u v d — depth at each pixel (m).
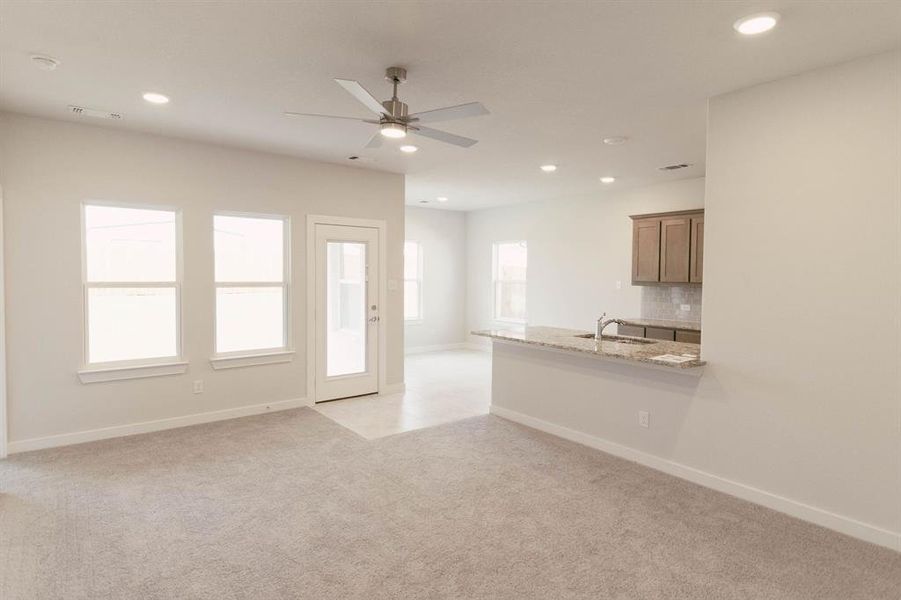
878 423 2.66
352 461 3.79
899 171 2.57
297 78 3.06
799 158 2.91
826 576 2.39
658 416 3.66
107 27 2.45
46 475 3.45
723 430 3.29
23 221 3.81
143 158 4.28
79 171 4.02
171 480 3.41
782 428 3.01
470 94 3.28
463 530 2.80
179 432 4.41
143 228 4.42
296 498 3.17
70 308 4.02
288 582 2.32
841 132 2.75
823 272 2.83
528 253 8.32
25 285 3.83
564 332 5.00
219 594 2.23
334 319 5.53
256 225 5.04
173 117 3.83
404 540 2.69
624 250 6.85
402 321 6.06
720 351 3.28
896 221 2.59
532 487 3.36
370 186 5.67
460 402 5.58
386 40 2.56
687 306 6.16
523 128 4.01
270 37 2.54
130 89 3.26
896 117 2.57
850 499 2.76
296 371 5.26
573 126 3.96
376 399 5.66
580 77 3.00
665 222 6.00
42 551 2.54
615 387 3.96
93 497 3.14
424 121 2.85
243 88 3.23
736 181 3.18
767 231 3.04
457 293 9.64
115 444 4.07
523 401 4.78
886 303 2.62
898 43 2.51
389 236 5.87
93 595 2.21
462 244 9.66
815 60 2.72
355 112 3.68
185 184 4.49
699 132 4.09
